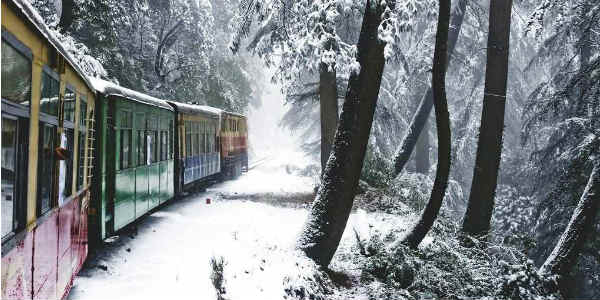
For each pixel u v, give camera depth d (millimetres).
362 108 11484
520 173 28016
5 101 3580
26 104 4156
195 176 20375
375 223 16109
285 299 8797
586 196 14062
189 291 7547
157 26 32844
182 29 33000
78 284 7746
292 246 11633
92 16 23234
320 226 11531
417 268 11828
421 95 28328
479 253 14352
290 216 16203
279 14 16125
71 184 6582
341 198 11531
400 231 15000
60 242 5719
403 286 11547
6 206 3674
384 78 26016
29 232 4242
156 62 32688
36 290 4516
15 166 3920
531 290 11352
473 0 22641
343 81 22562
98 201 9938
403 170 26203
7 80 3627
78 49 19562
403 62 19391
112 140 10547
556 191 18234
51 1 23156
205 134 22438
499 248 14602
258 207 17328
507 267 12000
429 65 23031
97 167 9969
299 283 9633
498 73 15375
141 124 12867
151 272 8547
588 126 17922
